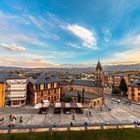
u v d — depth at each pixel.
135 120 59.47
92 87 98.44
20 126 49.78
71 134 46.19
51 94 90.56
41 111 67.56
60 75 141.25
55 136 45.12
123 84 128.12
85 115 66.50
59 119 59.59
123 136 46.84
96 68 101.25
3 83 76.31
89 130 48.41
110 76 176.62
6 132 45.69
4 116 61.50
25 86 80.44
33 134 45.19
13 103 78.00
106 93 135.25
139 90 103.25
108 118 62.31
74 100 90.31
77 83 106.19
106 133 47.59
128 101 100.88
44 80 87.62
